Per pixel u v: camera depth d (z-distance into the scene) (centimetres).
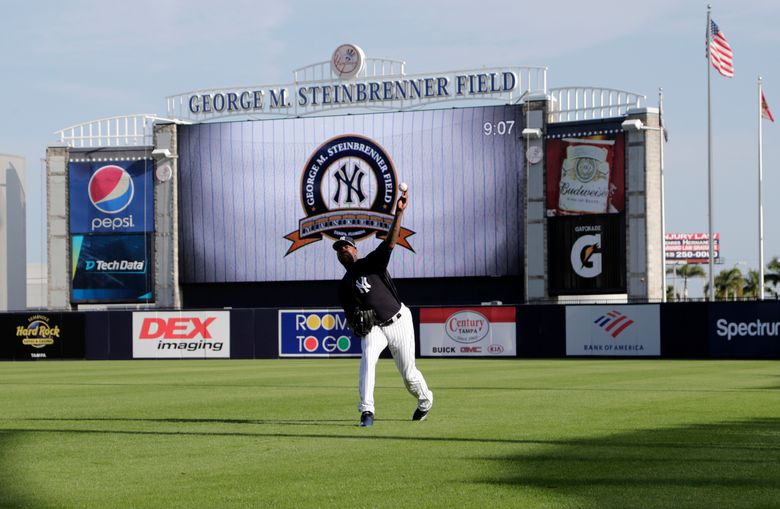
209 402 1962
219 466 1052
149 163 7138
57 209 7262
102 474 1007
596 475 955
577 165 6550
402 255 6800
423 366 3828
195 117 7150
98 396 2208
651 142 6462
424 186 6762
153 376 3222
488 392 2152
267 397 2092
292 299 7088
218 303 7188
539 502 831
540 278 6606
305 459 1092
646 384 2445
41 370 3916
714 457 1062
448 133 6725
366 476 971
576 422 1445
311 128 6912
